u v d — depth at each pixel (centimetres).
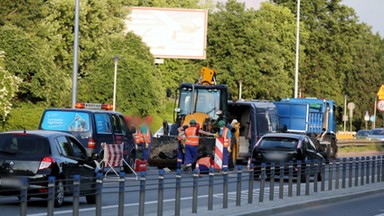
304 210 3728
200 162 5219
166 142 5709
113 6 11300
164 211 3209
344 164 4875
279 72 13150
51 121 4609
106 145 4478
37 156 3131
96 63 9969
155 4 14150
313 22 16525
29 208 3152
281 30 14850
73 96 6316
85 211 3138
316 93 16362
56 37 9769
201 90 6212
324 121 8188
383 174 5778
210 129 5872
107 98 9750
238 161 6981
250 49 12900
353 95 17225
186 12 13012
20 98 8262
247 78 12769
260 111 6869
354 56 17188
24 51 8188
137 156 5322
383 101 7212
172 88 12888
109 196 3841
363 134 13362
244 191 4450
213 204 3622
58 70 8750
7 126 7512
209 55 13150
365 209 3884
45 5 9844
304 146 5206
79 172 3322
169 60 13212
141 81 9869
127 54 10381
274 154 5100
